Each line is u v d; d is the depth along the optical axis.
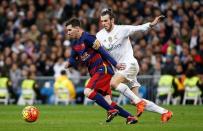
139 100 23.83
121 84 24.08
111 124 23.33
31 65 46.16
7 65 48.03
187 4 51.94
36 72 47.91
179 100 43.62
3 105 42.69
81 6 54.38
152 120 25.88
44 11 54.66
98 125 22.92
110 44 25.05
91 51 23.28
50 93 45.25
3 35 53.19
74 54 23.61
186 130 20.69
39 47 50.78
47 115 30.50
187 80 43.44
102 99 22.95
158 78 43.72
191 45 49.22
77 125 23.17
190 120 25.97
